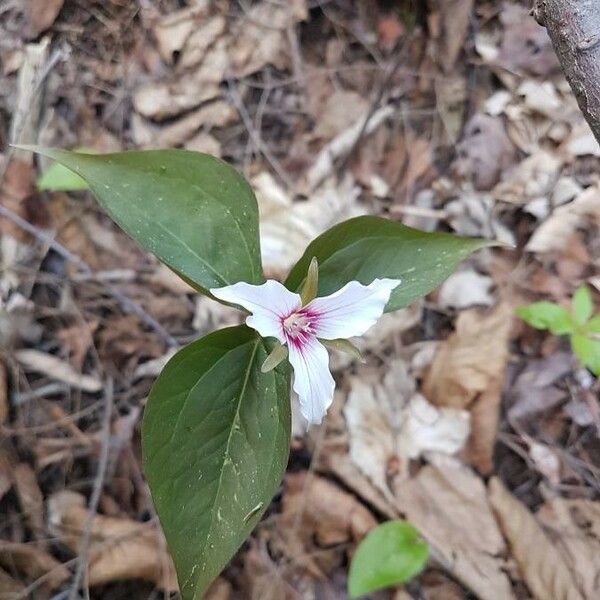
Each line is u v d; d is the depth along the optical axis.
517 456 0.36
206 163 0.22
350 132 0.42
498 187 0.41
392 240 0.23
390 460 0.37
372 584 0.31
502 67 0.43
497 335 0.38
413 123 0.43
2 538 0.33
